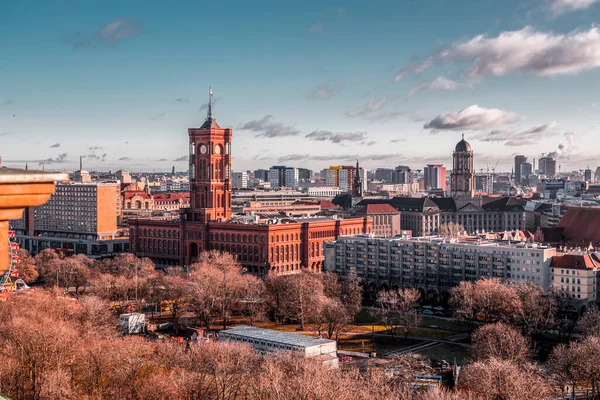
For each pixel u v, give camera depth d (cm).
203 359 16800
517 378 14938
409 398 14625
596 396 16738
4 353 15875
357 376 16500
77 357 16238
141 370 15650
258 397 13800
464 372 16650
